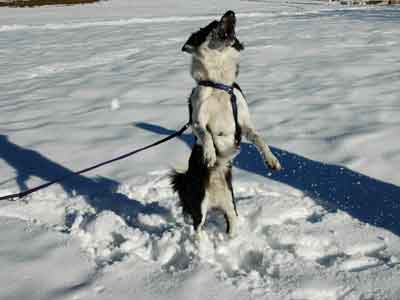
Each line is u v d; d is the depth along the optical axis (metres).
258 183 2.79
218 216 2.55
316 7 18.28
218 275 1.96
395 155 2.97
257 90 4.62
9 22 13.12
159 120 3.94
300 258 2.08
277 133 3.48
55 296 1.87
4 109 4.46
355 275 1.93
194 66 2.31
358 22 10.55
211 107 2.26
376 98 4.11
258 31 9.44
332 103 4.04
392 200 2.52
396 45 6.84
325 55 6.28
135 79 5.36
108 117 4.07
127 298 1.86
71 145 3.50
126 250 2.20
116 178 2.97
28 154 3.39
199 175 2.28
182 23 11.95
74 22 12.76
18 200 2.72
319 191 2.67
